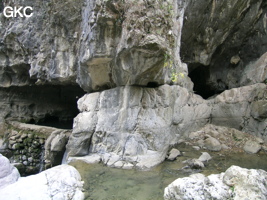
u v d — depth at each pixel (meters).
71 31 5.82
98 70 4.32
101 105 4.48
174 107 4.83
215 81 7.92
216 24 6.52
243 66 7.38
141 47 3.27
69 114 10.62
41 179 2.83
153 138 4.12
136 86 4.21
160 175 3.53
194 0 5.83
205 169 3.82
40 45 6.74
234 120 5.92
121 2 3.48
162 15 3.39
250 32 6.96
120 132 4.11
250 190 2.30
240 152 4.84
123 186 3.13
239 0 6.07
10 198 2.44
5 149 7.36
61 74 6.37
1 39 7.45
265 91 5.27
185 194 2.43
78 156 4.31
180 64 5.17
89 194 2.89
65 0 5.39
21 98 9.16
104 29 3.71
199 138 5.46
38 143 6.91
